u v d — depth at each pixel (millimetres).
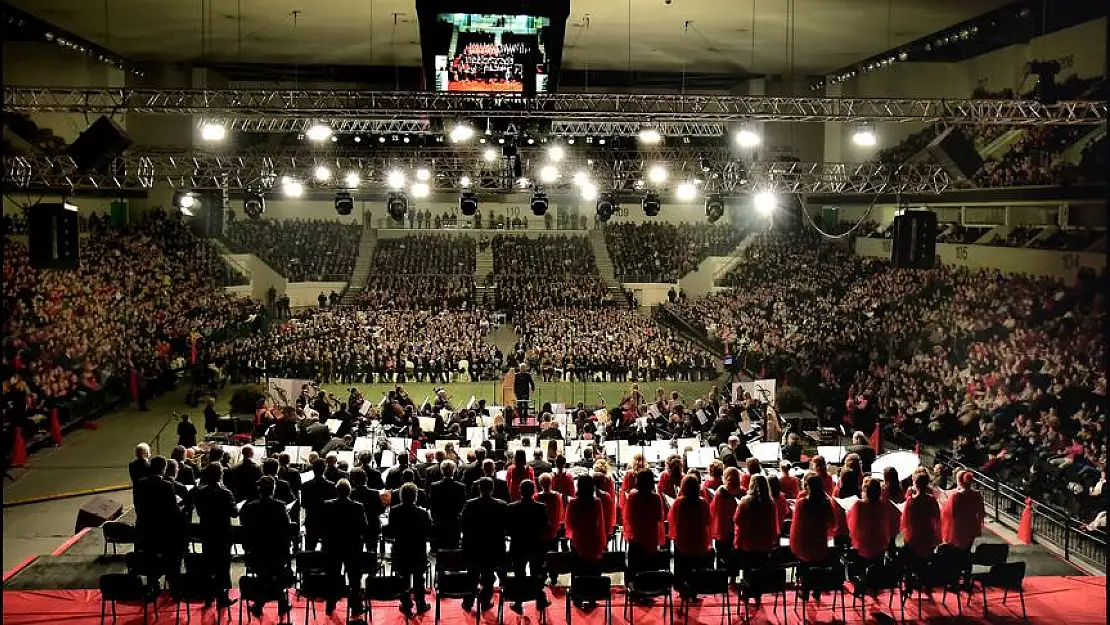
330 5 33750
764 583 12961
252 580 12711
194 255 45938
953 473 23391
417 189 33156
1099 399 23859
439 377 38281
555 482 15484
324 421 25312
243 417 28703
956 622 13805
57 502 22984
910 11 34188
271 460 13914
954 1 32656
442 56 19828
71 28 38469
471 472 16062
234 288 47406
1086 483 19672
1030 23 36781
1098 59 33250
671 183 36281
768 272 47125
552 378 38000
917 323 34094
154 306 40281
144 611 13352
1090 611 14242
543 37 19859
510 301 47906
